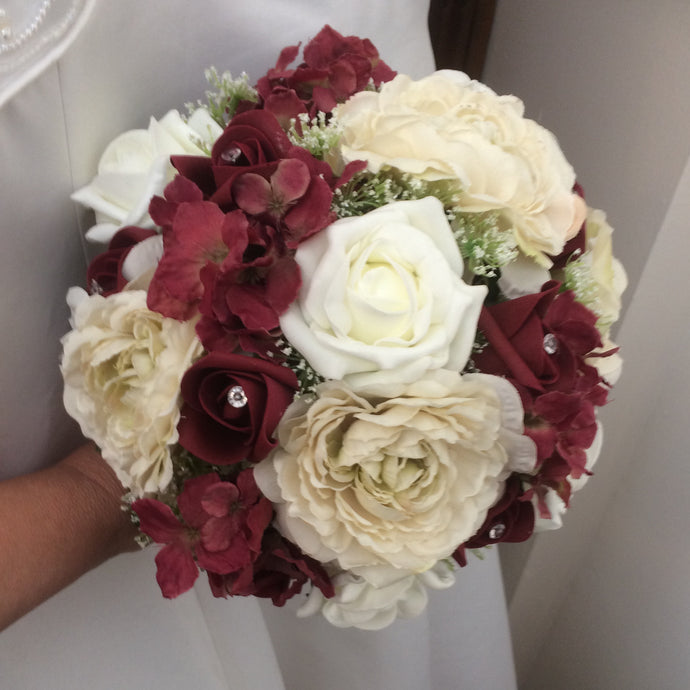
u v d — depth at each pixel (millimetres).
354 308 413
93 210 585
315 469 440
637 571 1148
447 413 430
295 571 494
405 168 463
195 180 474
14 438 639
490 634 1033
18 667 748
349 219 434
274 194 436
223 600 808
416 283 429
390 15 725
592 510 1208
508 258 480
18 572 529
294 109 540
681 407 1006
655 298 959
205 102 641
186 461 485
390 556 462
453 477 458
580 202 543
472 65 1249
